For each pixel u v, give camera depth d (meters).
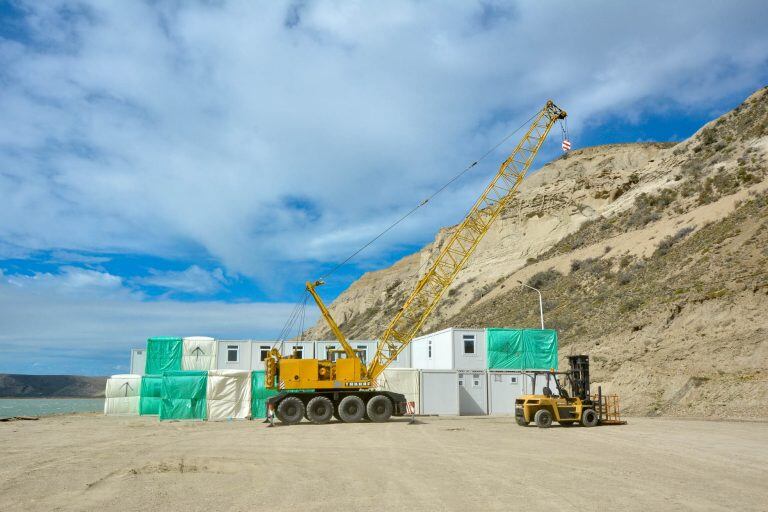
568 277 74.19
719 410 31.89
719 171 75.25
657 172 94.38
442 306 101.94
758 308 38.88
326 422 32.19
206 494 11.97
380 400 32.94
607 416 30.17
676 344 41.06
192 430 28.19
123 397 43.84
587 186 103.19
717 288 44.16
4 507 10.88
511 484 13.00
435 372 42.16
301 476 14.16
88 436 25.23
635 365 41.34
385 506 10.79
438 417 38.53
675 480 13.52
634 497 11.58
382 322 128.50
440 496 11.68
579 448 19.72
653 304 49.12
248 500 11.36
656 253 61.44
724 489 12.43
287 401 31.84
